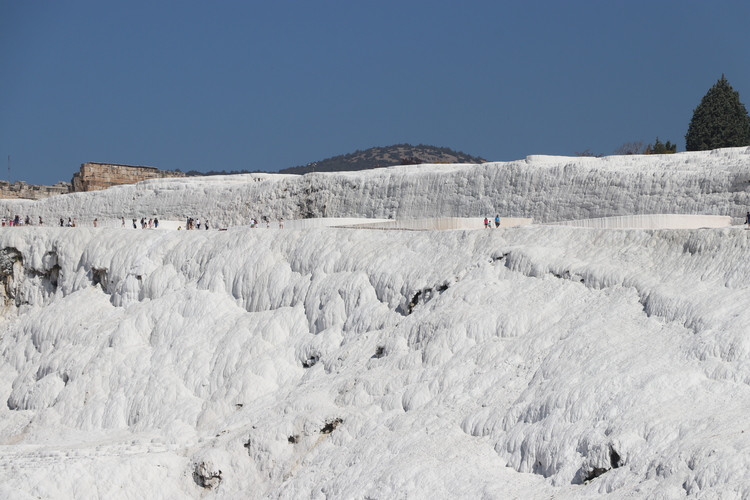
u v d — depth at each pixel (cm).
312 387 5291
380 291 5762
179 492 4866
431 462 4191
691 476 3369
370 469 4350
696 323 4238
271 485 4709
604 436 3831
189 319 6353
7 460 5209
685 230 4891
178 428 5556
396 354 5150
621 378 4050
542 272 5122
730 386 3828
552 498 3734
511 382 4525
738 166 6281
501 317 4953
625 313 4591
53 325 6912
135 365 6181
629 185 6750
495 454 4162
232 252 6631
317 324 5894
